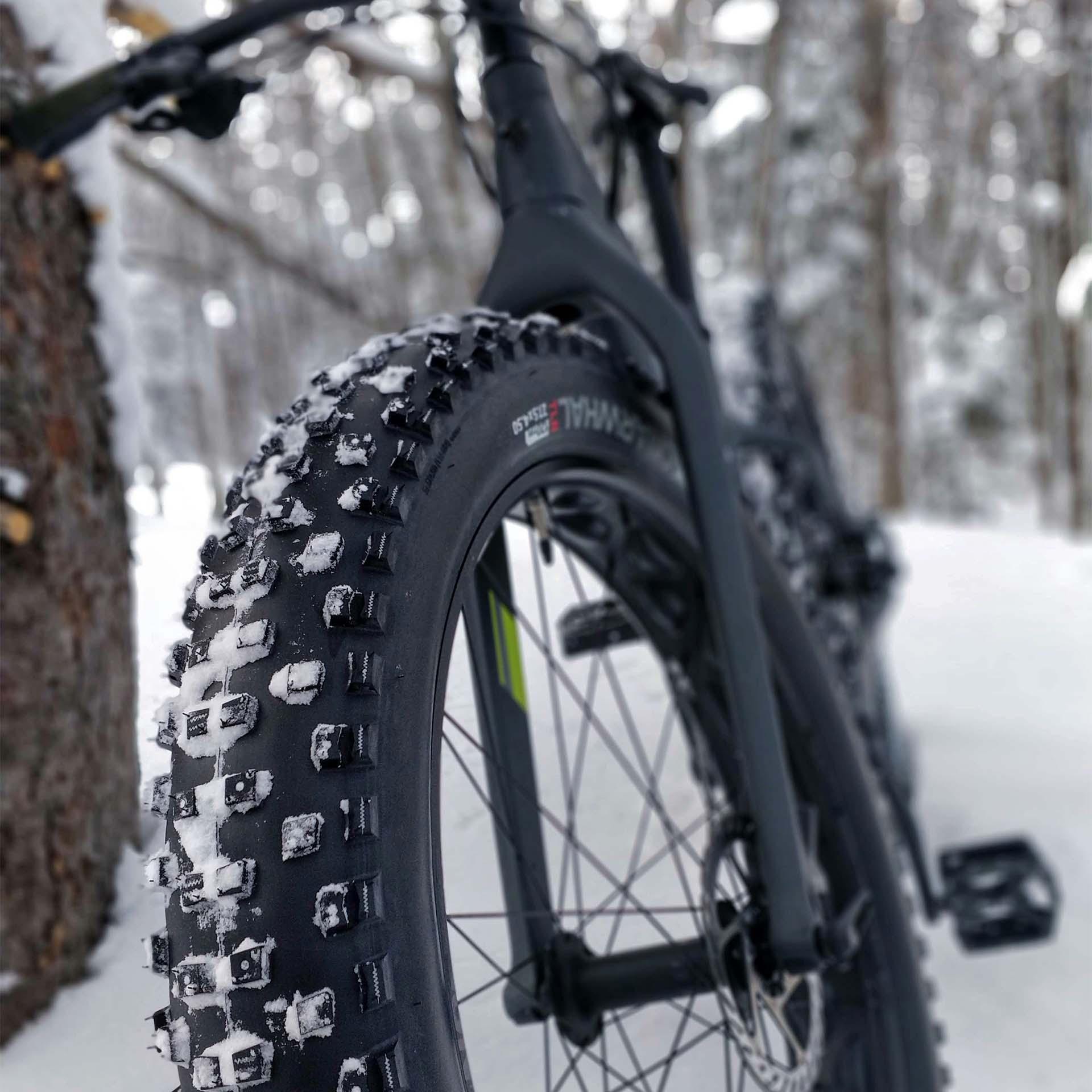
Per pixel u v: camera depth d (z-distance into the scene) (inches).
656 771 37.4
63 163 46.4
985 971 88.0
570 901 30.7
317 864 18.1
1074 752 133.8
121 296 49.7
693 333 33.0
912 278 914.7
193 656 20.1
